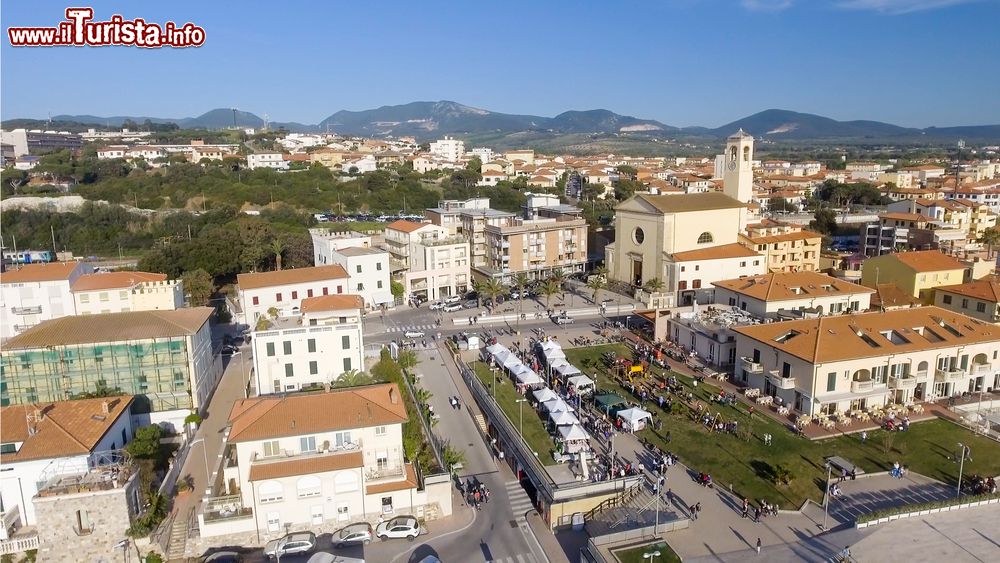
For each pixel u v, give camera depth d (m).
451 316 126.81
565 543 56.47
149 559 54.56
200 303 127.38
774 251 145.62
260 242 154.12
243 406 62.56
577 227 162.25
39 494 53.06
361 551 55.34
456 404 84.44
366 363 94.88
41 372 73.50
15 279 102.94
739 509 58.88
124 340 74.69
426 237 147.25
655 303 128.38
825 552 51.88
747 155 156.25
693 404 81.19
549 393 79.06
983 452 67.94
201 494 63.06
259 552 56.28
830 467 63.66
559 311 128.88
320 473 56.94
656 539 54.28
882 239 162.38
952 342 80.25
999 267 140.00
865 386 76.31
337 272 124.31
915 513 56.59
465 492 64.81
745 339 85.75
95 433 60.78
